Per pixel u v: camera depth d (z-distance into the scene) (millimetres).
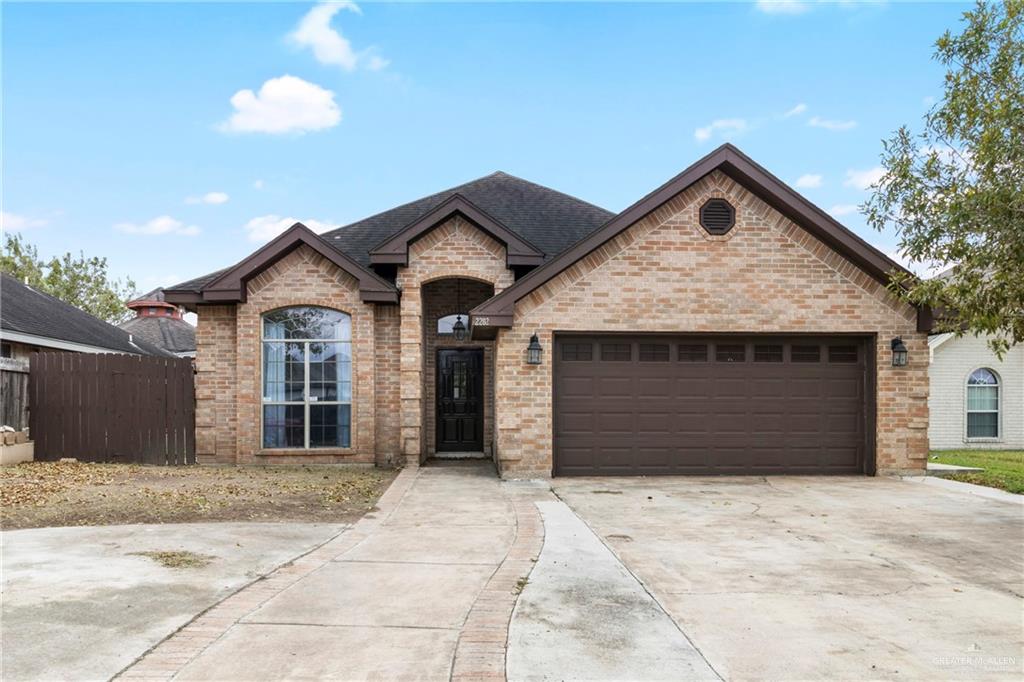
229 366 13273
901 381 11969
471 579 5668
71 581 5309
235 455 13203
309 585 5426
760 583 5695
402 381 13109
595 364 11891
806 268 11922
